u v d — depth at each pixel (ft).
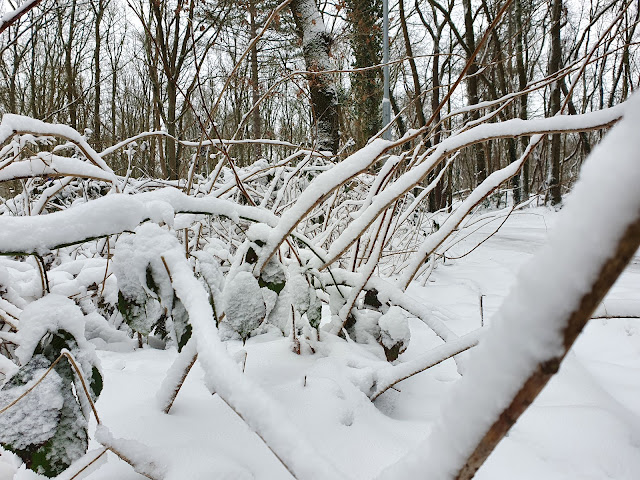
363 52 30.96
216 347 1.62
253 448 2.62
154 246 2.37
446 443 0.94
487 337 0.83
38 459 2.08
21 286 4.93
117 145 5.86
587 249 0.57
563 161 41.06
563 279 0.61
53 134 3.62
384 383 3.73
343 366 4.09
